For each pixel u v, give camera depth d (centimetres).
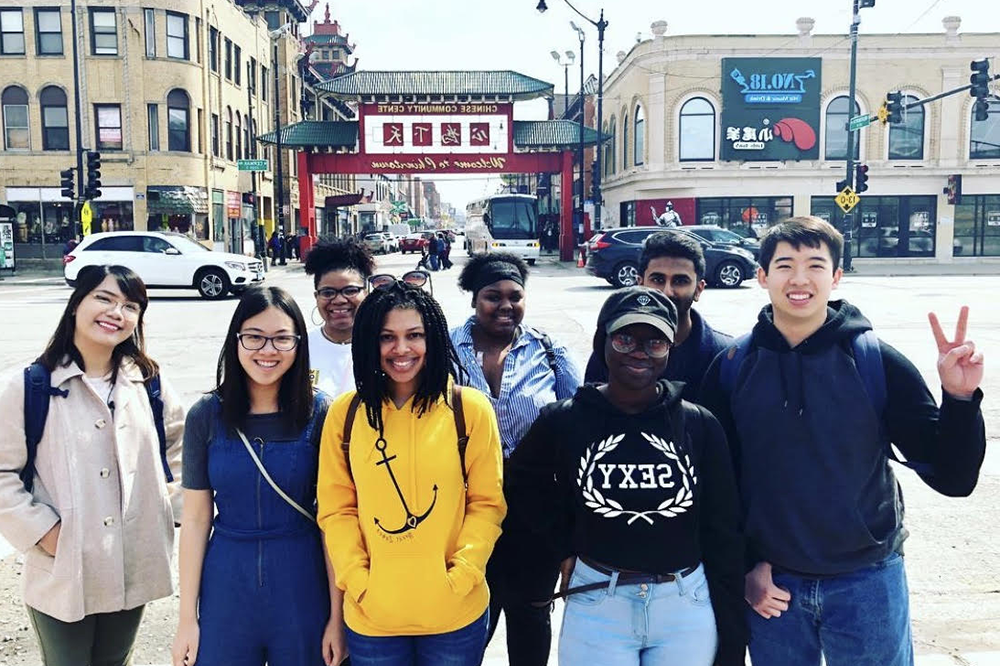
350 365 373
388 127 3522
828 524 258
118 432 294
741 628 261
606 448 255
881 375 260
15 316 1627
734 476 264
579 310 1636
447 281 2541
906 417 256
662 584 255
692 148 3466
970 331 1284
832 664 266
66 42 3200
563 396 342
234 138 3862
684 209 3475
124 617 304
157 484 306
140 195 3247
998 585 448
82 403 291
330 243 380
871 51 3362
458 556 261
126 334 296
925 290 2042
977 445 246
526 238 3628
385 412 264
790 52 3381
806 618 267
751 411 269
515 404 330
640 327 249
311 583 277
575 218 4209
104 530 288
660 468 252
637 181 3600
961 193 3394
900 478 630
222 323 1523
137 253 2009
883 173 3403
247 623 270
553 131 3612
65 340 292
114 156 3228
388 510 258
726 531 260
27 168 3238
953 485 253
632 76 3750
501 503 274
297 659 275
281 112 4716
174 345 1249
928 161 3403
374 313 257
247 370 270
